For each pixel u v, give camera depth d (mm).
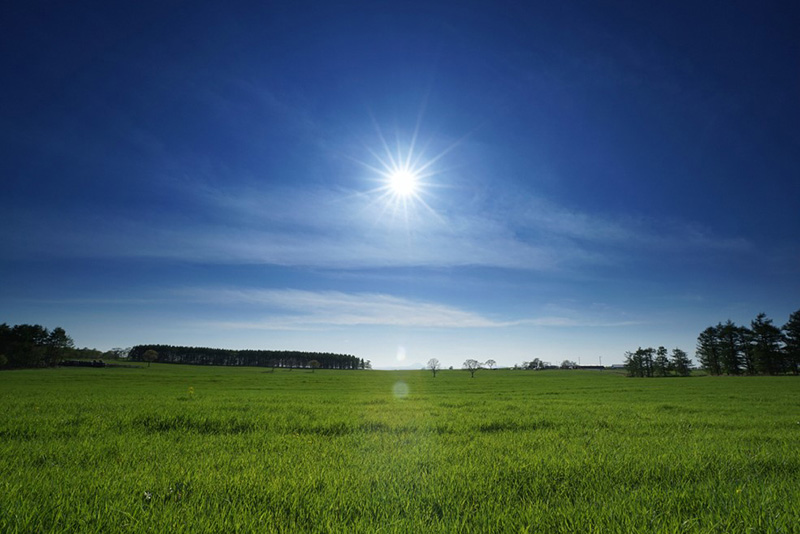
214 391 33062
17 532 3346
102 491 4508
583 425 12422
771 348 101500
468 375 131125
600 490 4934
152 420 11547
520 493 4977
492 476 5527
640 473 5691
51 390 29594
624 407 19453
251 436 9562
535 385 57531
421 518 3971
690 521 3623
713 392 36031
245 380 67500
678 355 122438
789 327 98250
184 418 11750
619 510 4062
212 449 7828
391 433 10523
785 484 5035
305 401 22281
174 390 33500
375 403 21641
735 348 110812
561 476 5621
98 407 15602
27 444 7848
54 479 5070
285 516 3998
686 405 20609
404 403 21812
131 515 3695
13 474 5273
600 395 32594
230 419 11930
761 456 6770
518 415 15125
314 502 4340
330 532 3531
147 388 37094
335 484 5023
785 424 12844
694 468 5891
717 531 3537
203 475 5359
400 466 6199
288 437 9500
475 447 8250
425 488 4957
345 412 15688
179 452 7469
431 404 21203
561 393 35969
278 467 6074
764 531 3447
